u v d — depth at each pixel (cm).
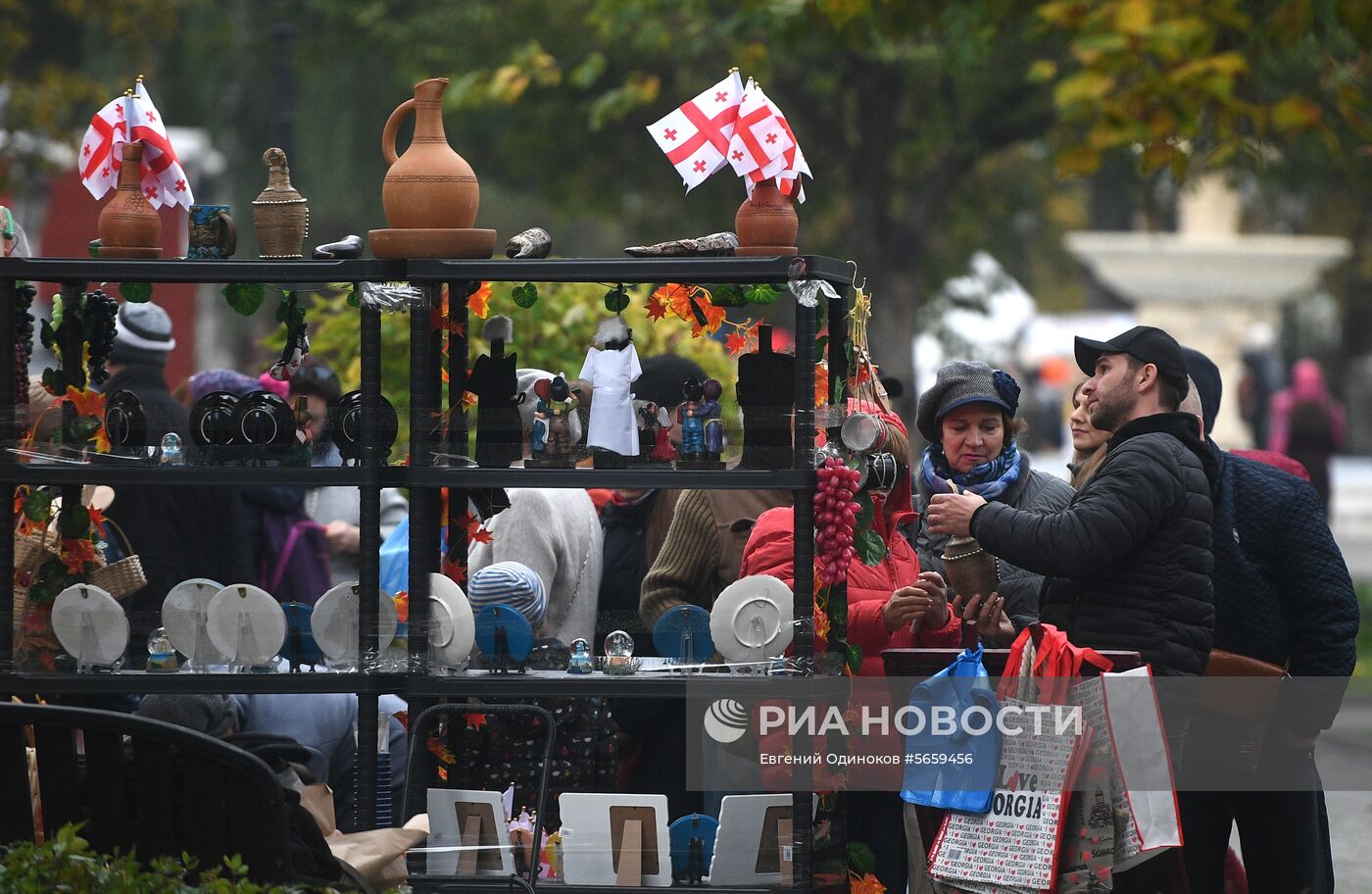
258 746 1562
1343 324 14025
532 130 6981
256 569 2450
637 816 1670
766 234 1645
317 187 9025
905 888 1814
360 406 1698
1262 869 1881
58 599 1720
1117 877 1623
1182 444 1744
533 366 2805
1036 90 5978
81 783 1493
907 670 1711
